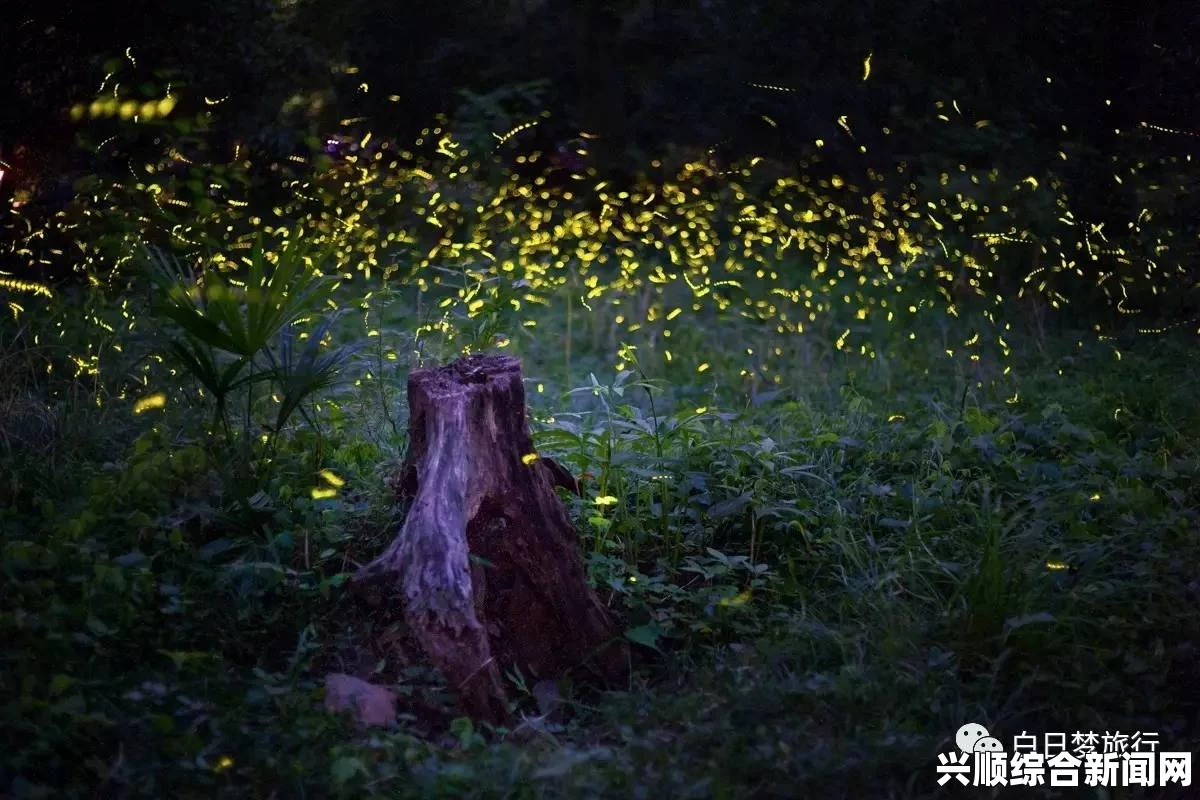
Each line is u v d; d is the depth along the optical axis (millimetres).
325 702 3812
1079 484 5477
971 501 5453
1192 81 9703
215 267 7219
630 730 3771
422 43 10070
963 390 7098
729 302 9141
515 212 9930
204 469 4996
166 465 4926
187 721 3639
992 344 8258
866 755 3562
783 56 10086
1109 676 4113
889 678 4004
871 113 10211
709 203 10148
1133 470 5629
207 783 3332
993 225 9297
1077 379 7465
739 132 10422
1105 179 9609
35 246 8062
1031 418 6484
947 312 8688
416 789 3361
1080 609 4469
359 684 3947
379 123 10055
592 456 5414
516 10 10352
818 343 8352
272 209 9016
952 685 4023
